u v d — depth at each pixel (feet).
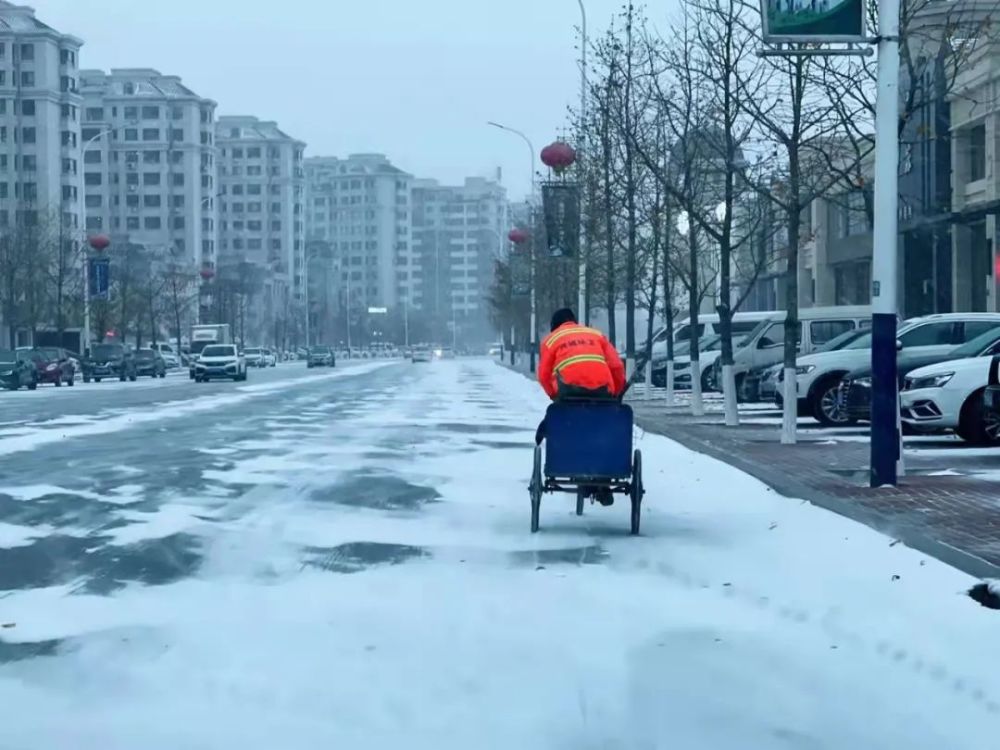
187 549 34.37
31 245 230.27
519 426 81.71
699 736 19.21
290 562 32.65
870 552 33.27
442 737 19.06
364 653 23.76
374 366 304.50
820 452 57.36
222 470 53.62
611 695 21.25
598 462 36.99
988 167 115.03
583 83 114.21
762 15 43.73
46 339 236.84
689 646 24.38
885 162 43.62
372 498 44.91
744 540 36.14
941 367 59.00
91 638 24.76
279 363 391.86
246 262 492.13
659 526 38.86
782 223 81.66
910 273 132.67
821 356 75.77
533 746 18.70
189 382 192.44
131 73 475.72
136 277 323.98
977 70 108.58
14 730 19.38
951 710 20.38
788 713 20.31
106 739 18.95
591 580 30.53
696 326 87.35
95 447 64.75
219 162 566.36
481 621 26.30
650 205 106.11
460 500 44.55
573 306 153.17
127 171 462.19
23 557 33.22
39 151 358.84
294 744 18.71
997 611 26.45
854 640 24.67
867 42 43.52
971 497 41.39
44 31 357.61
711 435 67.92
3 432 75.51
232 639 24.73
